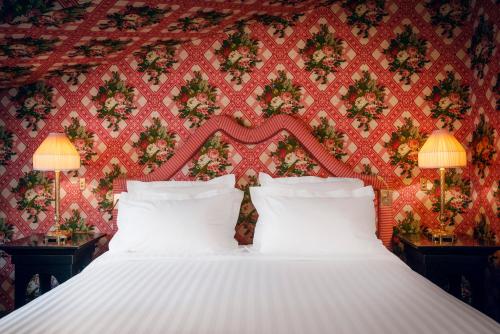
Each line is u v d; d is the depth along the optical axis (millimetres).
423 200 3043
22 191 3076
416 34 3043
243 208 3002
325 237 2340
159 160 3092
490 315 2773
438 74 3035
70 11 2105
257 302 1569
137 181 2994
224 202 2654
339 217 2395
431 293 1670
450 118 3033
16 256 2594
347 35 3061
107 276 1981
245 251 2516
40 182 3080
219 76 3080
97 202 3088
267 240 2430
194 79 3082
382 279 1888
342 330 1287
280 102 3070
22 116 3064
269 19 3043
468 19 3018
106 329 1312
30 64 2709
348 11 3061
